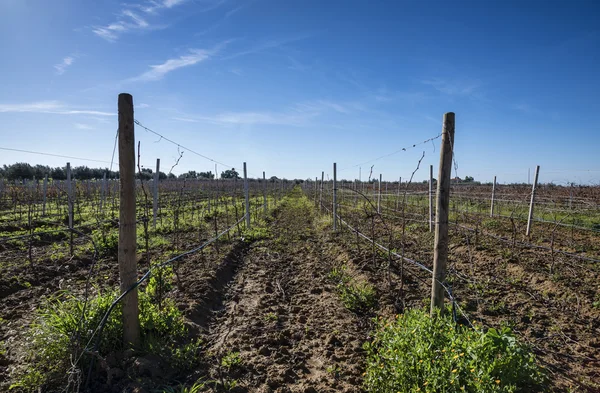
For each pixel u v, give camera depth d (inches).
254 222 597.0
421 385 125.1
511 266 312.2
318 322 212.8
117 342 154.0
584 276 282.2
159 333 168.7
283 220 691.4
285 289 277.1
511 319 207.5
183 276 277.3
